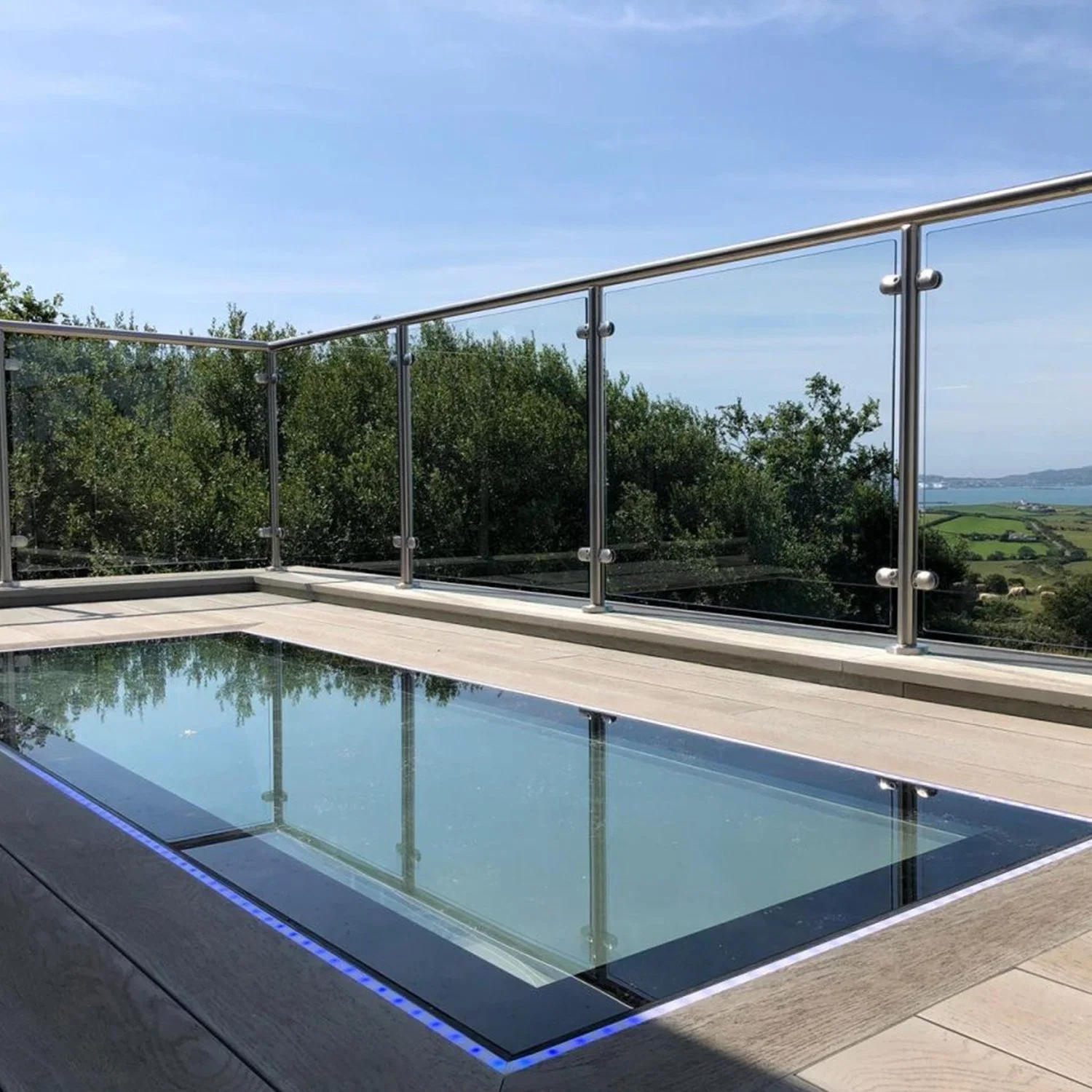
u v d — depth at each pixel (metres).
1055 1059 1.11
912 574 3.05
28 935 1.42
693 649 3.46
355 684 3.15
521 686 3.10
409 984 1.28
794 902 1.51
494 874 1.63
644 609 3.95
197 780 2.17
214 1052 1.13
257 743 2.47
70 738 2.52
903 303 3.01
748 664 3.29
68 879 1.62
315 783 2.13
